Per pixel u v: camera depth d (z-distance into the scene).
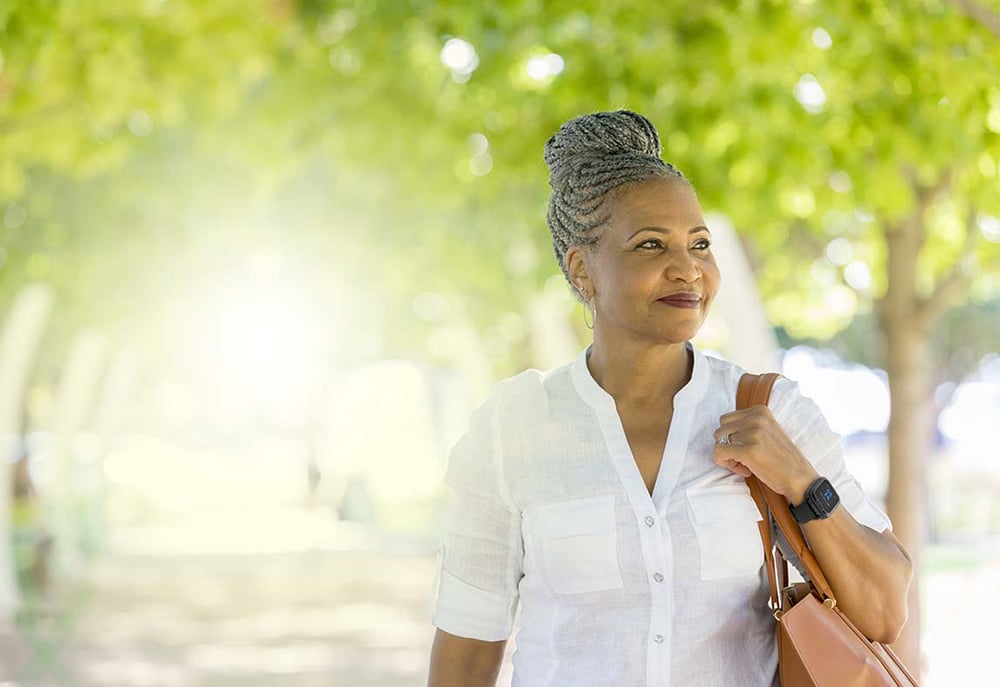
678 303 3.19
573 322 19.28
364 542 33.97
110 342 26.73
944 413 41.00
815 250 13.56
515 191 13.80
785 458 3.12
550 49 9.45
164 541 34.91
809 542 3.15
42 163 16.75
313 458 46.72
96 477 31.19
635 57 8.98
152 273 19.36
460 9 9.79
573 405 3.32
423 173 12.65
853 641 3.11
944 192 9.92
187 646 16.19
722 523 3.21
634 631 3.19
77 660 14.95
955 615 14.91
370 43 10.97
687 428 3.26
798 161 9.23
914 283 9.58
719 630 3.21
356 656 15.27
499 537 3.44
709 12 8.64
